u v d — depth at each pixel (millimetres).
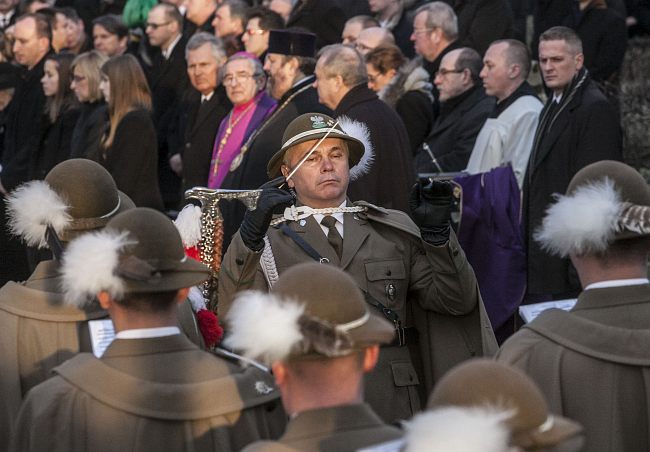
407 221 14180
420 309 14078
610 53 25516
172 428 9797
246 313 7938
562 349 10570
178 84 30094
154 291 9859
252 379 10203
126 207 13078
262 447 7969
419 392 14062
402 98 24562
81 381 9891
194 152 25547
